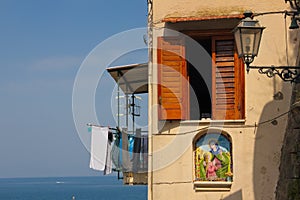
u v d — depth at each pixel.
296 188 10.80
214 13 12.98
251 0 12.94
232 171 12.55
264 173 12.46
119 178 14.04
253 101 12.69
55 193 184.25
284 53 12.74
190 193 12.63
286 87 12.64
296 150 11.06
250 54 10.02
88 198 136.62
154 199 12.73
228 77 12.88
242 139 12.61
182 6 13.09
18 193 191.38
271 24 12.84
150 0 13.41
